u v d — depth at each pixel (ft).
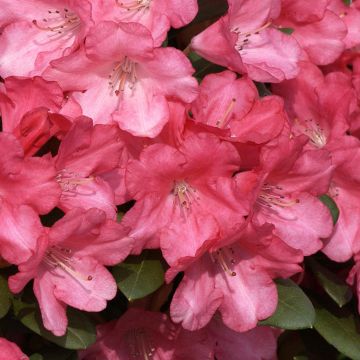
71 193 1.96
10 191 1.87
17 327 2.05
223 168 1.95
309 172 2.05
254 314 2.00
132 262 2.01
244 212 1.94
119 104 2.00
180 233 1.96
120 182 2.00
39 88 1.95
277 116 2.03
